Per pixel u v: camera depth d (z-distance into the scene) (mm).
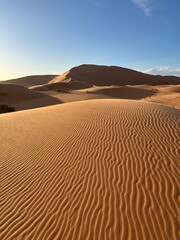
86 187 5594
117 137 8297
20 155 7922
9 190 5898
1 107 29797
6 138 9961
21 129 11078
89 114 12094
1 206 5309
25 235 4418
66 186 5742
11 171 6883
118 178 5801
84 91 55281
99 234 4270
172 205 4734
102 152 7262
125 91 51906
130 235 4176
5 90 44312
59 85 74312
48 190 5680
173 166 6074
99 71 122750
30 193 5656
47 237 4324
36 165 7047
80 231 4375
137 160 6527
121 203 4938
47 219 4750
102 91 52312
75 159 7039
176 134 8211
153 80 125188
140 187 5363
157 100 35844
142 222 4410
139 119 10164
